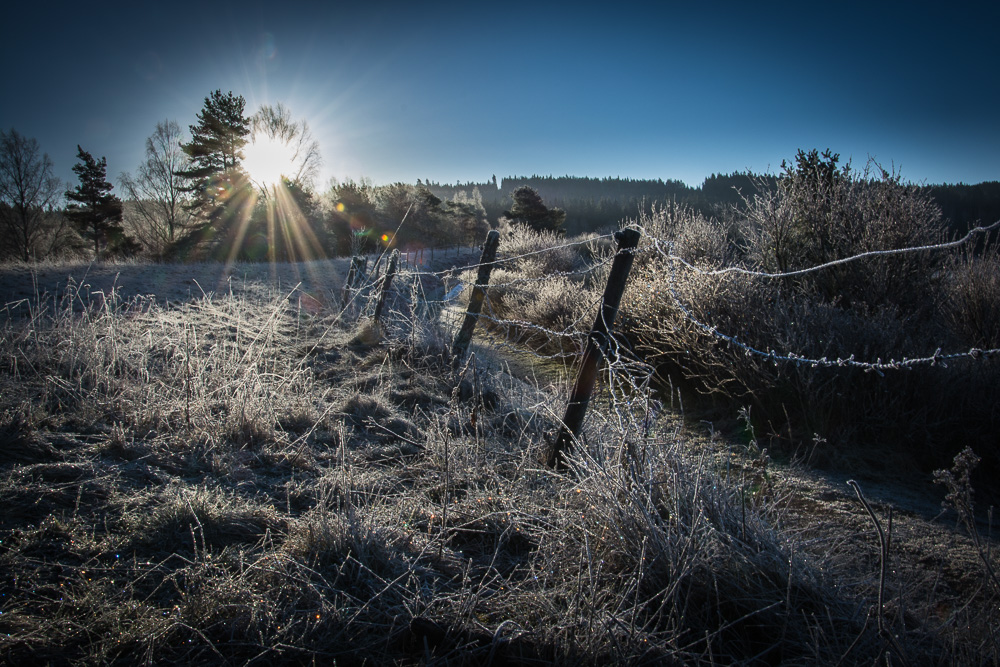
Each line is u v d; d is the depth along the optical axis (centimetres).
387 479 349
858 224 635
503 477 359
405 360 648
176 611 198
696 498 253
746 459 420
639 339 684
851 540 307
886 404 439
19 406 361
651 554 239
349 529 253
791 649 207
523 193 5297
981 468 400
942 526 324
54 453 313
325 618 207
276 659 192
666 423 494
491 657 195
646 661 196
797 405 470
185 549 242
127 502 270
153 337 552
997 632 202
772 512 305
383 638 204
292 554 246
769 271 740
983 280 580
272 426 394
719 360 531
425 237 5222
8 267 1070
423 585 238
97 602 198
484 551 278
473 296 643
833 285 643
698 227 846
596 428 378
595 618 209
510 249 1797
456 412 433
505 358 815
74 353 462
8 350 459
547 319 940
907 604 233
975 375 427
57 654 178
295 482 329
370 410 475
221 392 428
